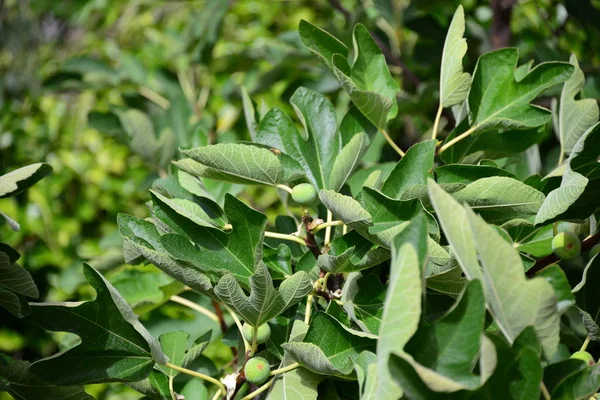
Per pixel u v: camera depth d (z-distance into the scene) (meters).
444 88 1.48
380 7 2.37
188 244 1.36
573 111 1.53
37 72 4.02
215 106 3.12
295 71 2.44
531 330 1.15
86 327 1.35
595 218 1.42
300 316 1.43
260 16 3.82
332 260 1.34
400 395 1.12
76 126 3.65
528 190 1.33
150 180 2.12
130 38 4.15
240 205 1.37
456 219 1.15
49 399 1.40
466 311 1.13
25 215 3.26
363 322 1.37
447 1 2.33
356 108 1.53
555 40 2.36
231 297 1.31
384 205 1.34
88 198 3.46
